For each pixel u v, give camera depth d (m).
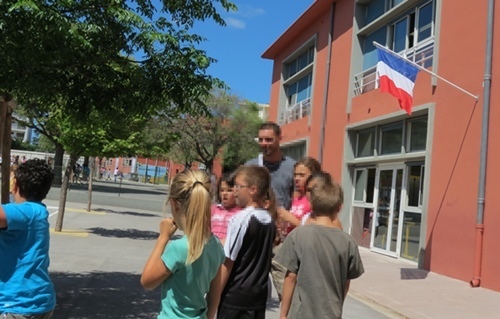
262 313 3.69
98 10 5.60
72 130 13.44
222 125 25.95
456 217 10.68
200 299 2.79
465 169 10.55
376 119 14.48
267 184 3.84
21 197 3.20
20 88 5.86
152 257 2.77
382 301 8.22
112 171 66.81
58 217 14.04
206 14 6.39
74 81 6.32
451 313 7.58
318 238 3.42
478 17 10.62
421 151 12.62
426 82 12.28
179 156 31.45
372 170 15.37
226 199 4.22
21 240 3.04
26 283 3.01
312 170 4.43
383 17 15.05
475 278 9.74
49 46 5.27
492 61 10.04
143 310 6.40
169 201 2.84
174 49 6.11
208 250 2.86
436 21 12.13
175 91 6.35
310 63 21.72
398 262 12.71
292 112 23.61
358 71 16.67
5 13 4.57
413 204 12.87
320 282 3.32
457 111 10.99
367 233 15.20
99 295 7.02
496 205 9.56
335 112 17.72
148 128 22.70
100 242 12.61
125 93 6.49
